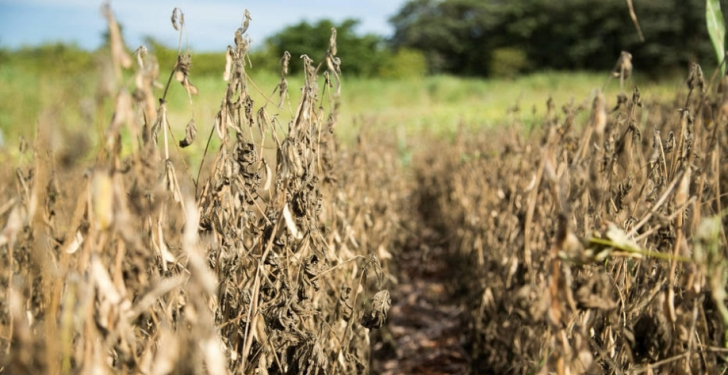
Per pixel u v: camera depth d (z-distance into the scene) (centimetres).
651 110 324
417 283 480
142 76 88
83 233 91
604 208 145
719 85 115
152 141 112
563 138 163
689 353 113
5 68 1167
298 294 152
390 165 498
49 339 83
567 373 102
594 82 2753
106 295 81
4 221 185
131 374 103
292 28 3475
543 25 4588
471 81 3089
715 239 98
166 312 112
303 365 148
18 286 79
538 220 183
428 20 5066
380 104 2458
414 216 675
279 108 139
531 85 2850
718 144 115
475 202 380
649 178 148
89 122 80
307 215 147
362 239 270
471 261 358
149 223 118
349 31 3847
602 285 102
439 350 344
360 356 203
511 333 248
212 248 134
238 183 133
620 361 129
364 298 215
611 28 4134
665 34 3759
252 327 136
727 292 124
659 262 133
